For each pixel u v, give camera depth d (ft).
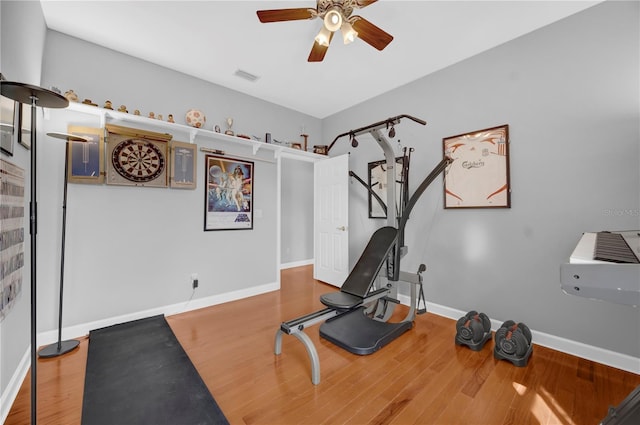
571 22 6.92
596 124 6.58
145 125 9.00
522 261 7.72
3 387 4.79
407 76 10.09
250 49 8.50
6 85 3.66
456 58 8.91
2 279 4.59
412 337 7.77
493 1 6.50
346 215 12.49
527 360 6.45
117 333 7.84
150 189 9.08
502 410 4.91
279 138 12.75
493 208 8.26
